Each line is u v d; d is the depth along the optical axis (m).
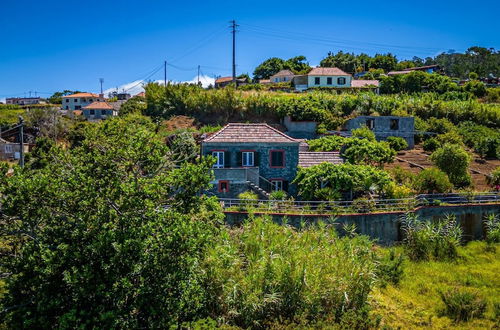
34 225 16.75
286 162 34.81
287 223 28.83
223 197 32.72
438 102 64.81
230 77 120.69
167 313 16.52
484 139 50.84
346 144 39.88
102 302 15.90
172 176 18.50
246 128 35.53
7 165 17.27
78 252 15.52
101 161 17.61
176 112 61.69
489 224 31.69
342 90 79.38
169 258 16.62
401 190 32.41
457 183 37.88
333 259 21.58
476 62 188.38
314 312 19.78
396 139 50.41
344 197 33.09
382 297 23.23
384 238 30.02
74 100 108.06
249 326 18.91
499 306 22.28
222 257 19.67
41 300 15.37
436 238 29.20
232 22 79.12
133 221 16.67
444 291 23.77
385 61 127.69
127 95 121.19
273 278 19.88
